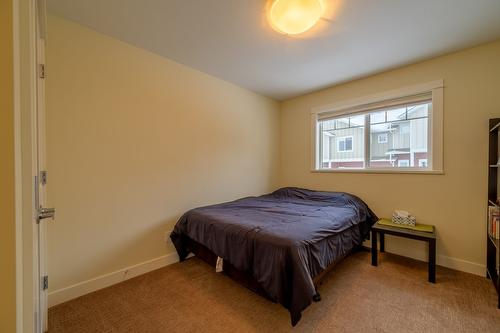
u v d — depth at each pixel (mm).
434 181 2311
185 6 1577
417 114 2494
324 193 2914
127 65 2041
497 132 1932
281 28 1697
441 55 2240
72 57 1730
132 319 1491
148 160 2191
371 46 2082
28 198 633
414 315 1508
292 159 3662
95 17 1690
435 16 1658
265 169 3580
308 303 1285
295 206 2533
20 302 541
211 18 1707
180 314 1538
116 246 1972
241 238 1657
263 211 2291
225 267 1895
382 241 2627
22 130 642
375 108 2738
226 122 2973
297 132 3588
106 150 1912
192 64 2475
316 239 1611
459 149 2160
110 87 1936
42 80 1299
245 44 2072
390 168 2656
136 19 1717
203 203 2701
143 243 2152
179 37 1963
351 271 2146
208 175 2758
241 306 1624
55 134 1646
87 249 1808
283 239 1464
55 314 1538
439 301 1661
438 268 2207
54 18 1648
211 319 1487
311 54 2238
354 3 1526
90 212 1823
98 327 1420
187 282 1971
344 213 2246
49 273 1621
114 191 1961
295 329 1386
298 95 3520
